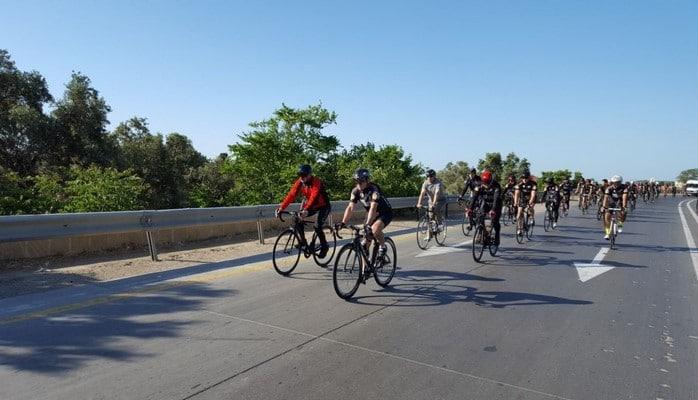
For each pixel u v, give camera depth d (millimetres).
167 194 34000
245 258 8844
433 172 11312
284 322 5207
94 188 13344
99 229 7832
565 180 22031
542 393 3738
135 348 4344
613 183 11781
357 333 4945
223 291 6426
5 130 25188
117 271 7383
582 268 8867
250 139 23797
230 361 4125
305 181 7910
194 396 3477
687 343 4949
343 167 22453
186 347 4406
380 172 20641
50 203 11164
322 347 4523
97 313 5309
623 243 12719
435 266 8703
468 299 6438
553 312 5938
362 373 3982
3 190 10383
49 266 7543
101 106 29188
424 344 4699
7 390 3477
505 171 46375
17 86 27953
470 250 10734
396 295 6543
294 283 7004
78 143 28109
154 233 9719
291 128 24516
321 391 3635
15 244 7641
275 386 3691
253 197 23141
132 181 14469
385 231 14039
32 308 5406
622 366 4309
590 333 5184
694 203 41875
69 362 4000
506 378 3984
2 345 4328
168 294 6176
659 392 3816
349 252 6289
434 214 11094
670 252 11281
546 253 10609
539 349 4664
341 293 6164
